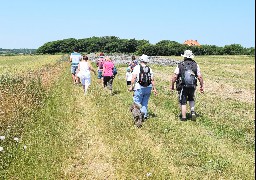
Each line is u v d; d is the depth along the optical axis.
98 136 10.41
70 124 11.63
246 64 56.34
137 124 11.50
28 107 12.82
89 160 8.54
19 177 7.27
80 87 21.72
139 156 8.59
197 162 8.48
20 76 20.47
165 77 31.30
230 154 9.14
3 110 11.39
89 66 18.70
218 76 33.72
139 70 12.20
